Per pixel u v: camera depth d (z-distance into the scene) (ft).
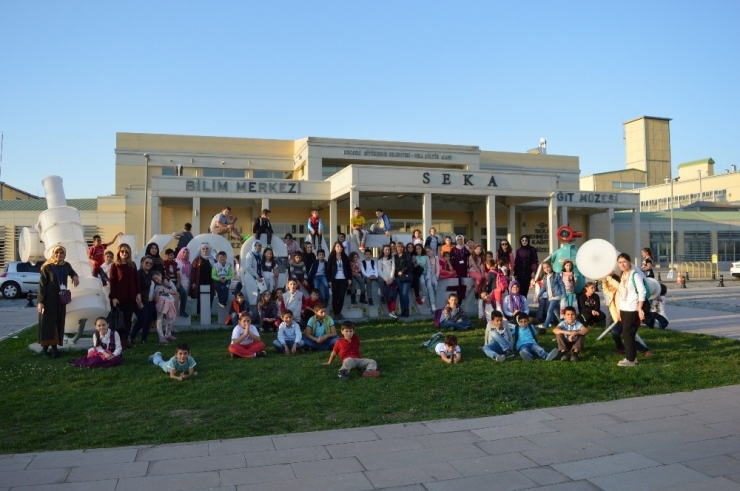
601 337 36.47
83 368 30.78
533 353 33.55
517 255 49.39
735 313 53.88
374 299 50.08
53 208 40.34
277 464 17.25
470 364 31.50
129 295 36.35
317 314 36.32
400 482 15.90
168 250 46.32
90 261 43.62
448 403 24.07
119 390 26.22
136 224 113.09
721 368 30.42
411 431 20.43
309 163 114.83
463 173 103.04
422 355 33.86
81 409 23.38
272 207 117.08
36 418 22.17
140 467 17.01
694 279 122.01
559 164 150.92
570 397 25.05
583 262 36.01
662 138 236.63
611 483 15.79
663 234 151.53
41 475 16.38
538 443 19.10
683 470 16.65
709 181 210.79
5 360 33.42
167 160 125.18
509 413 22.70
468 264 51.83
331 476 16.31
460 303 47.24
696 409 23.07
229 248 55.06
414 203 121.80
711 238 155.53
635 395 25.53
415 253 50.34
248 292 45.37
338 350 30.25
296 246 53.47
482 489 15.42
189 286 47.67
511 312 42.14
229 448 18.66
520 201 117.70
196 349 36.29
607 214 136.26
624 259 31.76
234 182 104.01
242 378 28.43
